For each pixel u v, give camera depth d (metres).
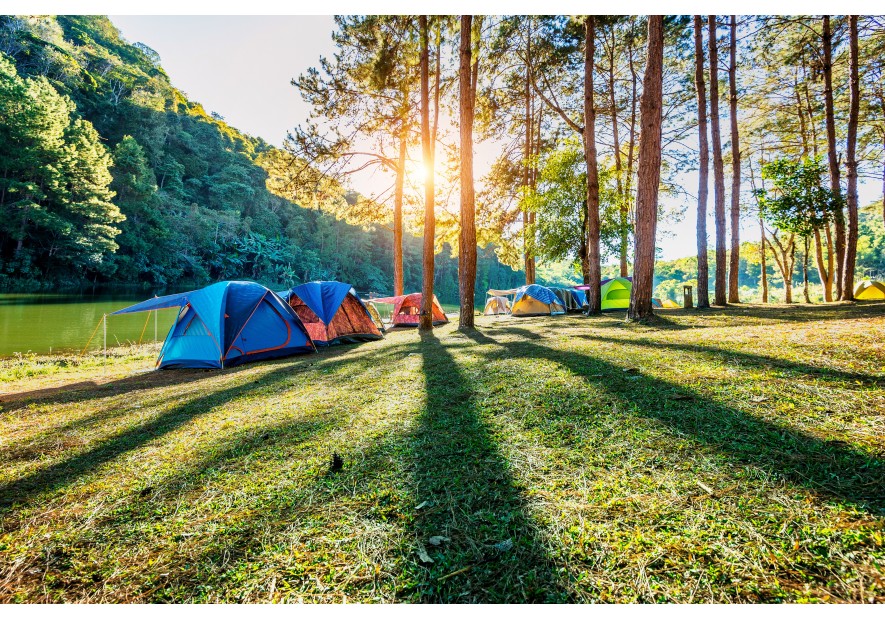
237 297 8.08
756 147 19.00
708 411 2.40
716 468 1.79
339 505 1.84
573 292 16.72
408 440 2.55
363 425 2.94
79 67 50.00
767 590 1.14
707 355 3.64
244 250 54.53
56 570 1.56
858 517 1.37
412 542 1.52
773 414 2.25
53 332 14.69
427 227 10.75
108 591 1.42
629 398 2.78
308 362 6.84
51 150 31.14
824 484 1.58
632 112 18.06
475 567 1.36
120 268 40.31
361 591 1.31
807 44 14.54
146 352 11.20
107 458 2.77
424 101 10.97
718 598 1.14
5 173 31.14
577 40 15.11
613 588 1.21
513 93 18.59
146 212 42.28
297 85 13.04
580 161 16.17
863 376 2.60
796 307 9.38
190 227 47.69
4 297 26.14
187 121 66.56
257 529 1.71
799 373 2.81
